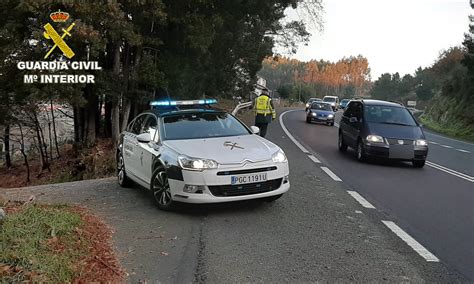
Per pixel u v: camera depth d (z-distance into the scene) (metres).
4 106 17.67
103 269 4.57
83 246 4.99
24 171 23.19
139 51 18.11
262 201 7.54
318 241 5.66
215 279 4.48
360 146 13.06
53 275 4.12
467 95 41.97
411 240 5.84
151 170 7.39
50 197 8.08
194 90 22.08
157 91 19.33
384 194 8.75
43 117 22.97
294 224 6.36
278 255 5.14
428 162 14.20
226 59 30.23
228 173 6.43
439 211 7.54
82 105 15.00
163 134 7.50
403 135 12.55
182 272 4.64
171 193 6.68
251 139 7.45
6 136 23.03
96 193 8.42
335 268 4.81
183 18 17.25
